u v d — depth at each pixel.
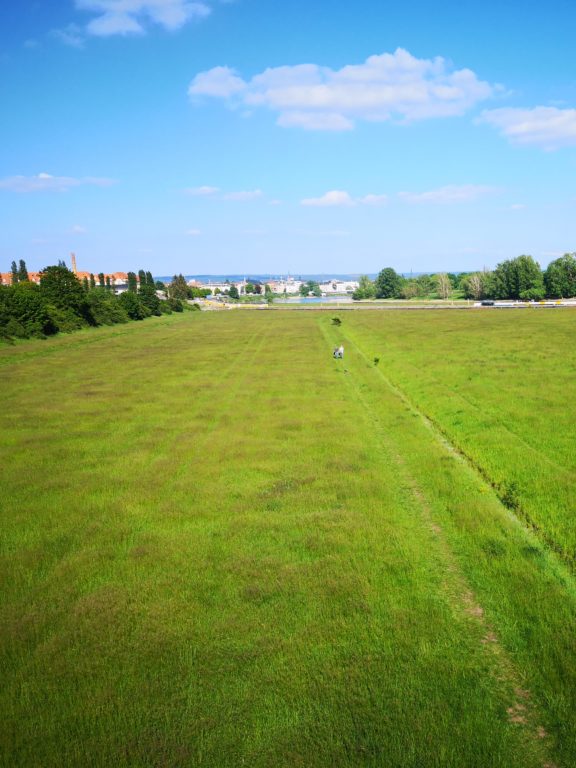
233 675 9.44
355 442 23.38
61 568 13.22
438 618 10.91
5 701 8.99
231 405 31.42
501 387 32.38
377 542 14.22
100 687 9.23
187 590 12.16
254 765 7.61
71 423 27.66
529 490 16.95
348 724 8.30
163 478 19.33
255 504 16.89
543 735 8.06
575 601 11.29
